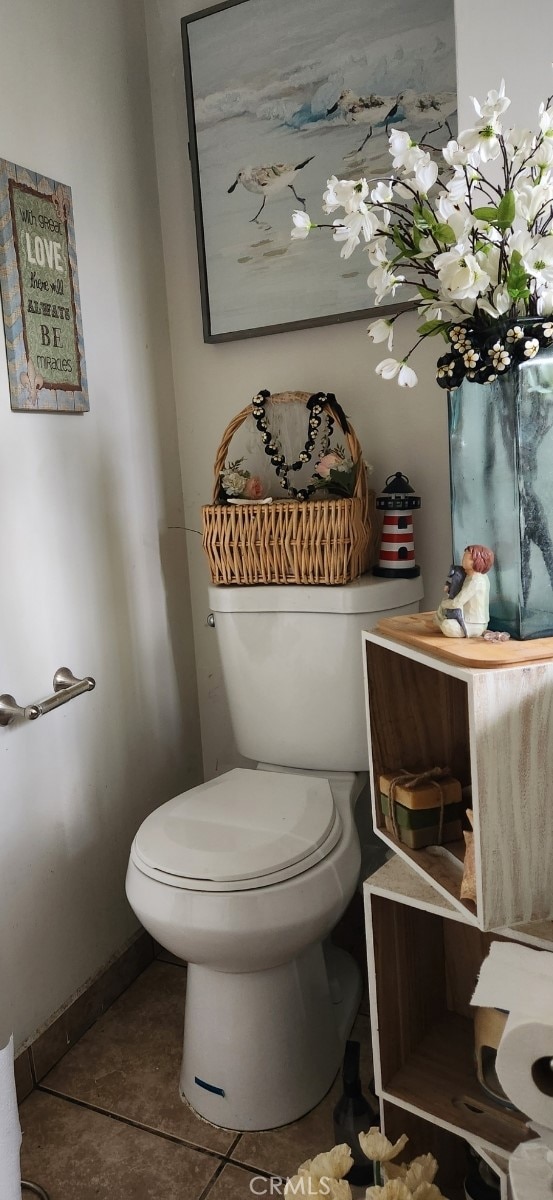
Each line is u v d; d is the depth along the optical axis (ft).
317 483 4.93
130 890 4.07
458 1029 3.83
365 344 5.18
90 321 5.01
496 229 2.82
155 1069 4.69
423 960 3.76
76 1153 4.13
